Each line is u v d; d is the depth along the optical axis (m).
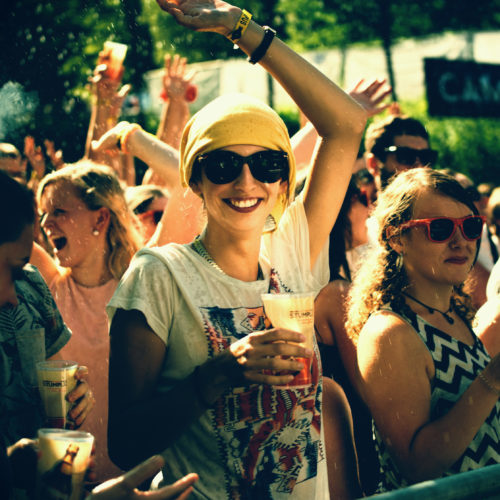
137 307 1.76
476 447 2.13
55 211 2.96
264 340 1.62
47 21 12.47
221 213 1.87
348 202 3.04
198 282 1.86
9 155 4.02
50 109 12.28
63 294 2.96
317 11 16.66
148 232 4.05
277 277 2.02
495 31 17.25
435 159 4.27
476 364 2.22
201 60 15.93
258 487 1.81
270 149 1.87
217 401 1.78
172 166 3.25
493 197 5.32
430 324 2.21
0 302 1.76
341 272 2.97
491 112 12.55
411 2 16.72
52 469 1.55
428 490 1.47
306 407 1.87
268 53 2.13
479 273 4.48
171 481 1.84
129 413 1.72
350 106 2.17
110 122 4.64
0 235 1.70
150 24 15.04
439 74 12.31
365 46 17.69
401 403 2.09
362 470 2.74
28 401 2.01
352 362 2.71
